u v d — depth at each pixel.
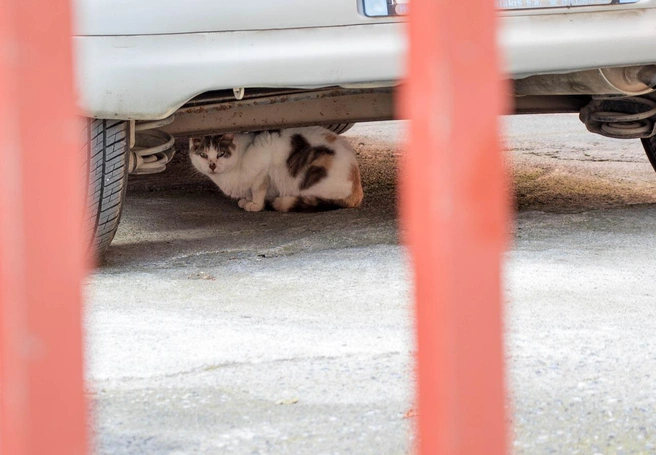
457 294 0.98
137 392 2.60
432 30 0.95
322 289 3.98
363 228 5.46
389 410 2.43
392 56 3.93
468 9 0.95
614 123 5.32
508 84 4.79
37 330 0.99
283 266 4.50
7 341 0.99
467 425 0.99
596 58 4.09
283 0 3.86
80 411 1.02
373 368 2.78
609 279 3.89
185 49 3.87
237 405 2.50
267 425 2.35
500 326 0.99
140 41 3.84
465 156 0.97
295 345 3.04
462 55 0.96
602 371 2.71
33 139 0.98
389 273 4.20
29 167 0.98
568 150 8.54
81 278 1.01
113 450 2.20
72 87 0.99
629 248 4.50
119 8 3.82
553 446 2.21
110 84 3.86
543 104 5.47
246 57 3.88
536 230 5.02
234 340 3.12
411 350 2.95
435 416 0.99
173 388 2.63
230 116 5.27
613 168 7.55
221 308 3.69
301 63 3.90
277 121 5.33
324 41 3.91
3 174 0.97
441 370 0.98
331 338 3.13
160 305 3.77
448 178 0.97
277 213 6.63
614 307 3.46
